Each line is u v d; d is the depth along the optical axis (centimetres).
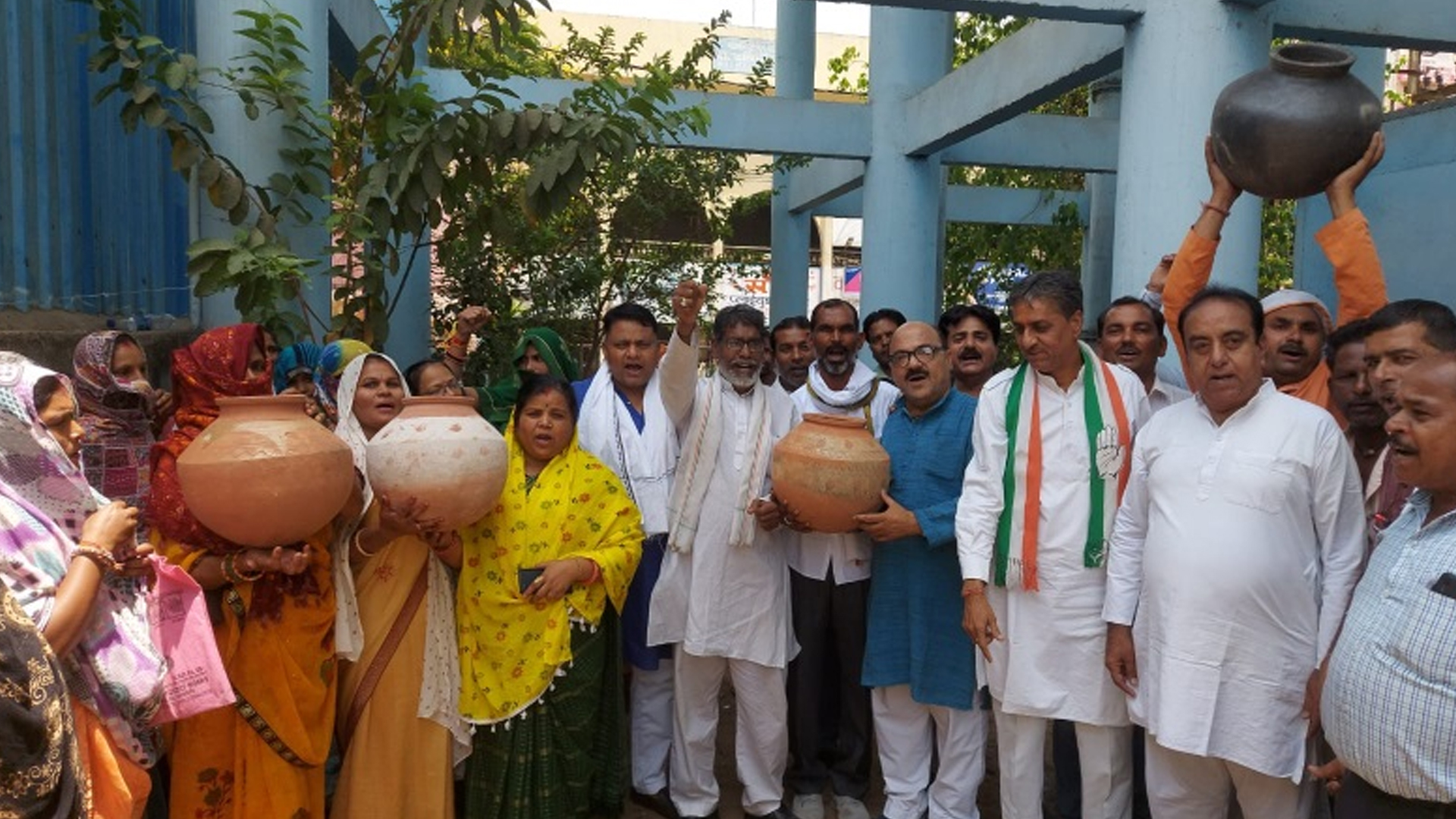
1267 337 361
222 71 468
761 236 1680
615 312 409
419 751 340
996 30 1025
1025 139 882
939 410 383
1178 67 484
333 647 323
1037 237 1165
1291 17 543
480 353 796
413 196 477
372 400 341
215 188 443
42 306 413
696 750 400
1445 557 222
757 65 927
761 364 399
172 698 272
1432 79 1113
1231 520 294
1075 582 335
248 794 307
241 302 443
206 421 316
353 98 540
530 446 359
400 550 339
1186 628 297
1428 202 757
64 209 430
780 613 393
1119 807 347
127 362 343
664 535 406
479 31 697
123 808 250
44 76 416
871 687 396
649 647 404
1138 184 503
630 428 408
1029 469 339
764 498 378
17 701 198
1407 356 256
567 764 359
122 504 248
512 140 484
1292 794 303
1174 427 311
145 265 509
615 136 481
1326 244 333
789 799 430
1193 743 296
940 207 927
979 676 368
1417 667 219
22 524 232
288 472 276
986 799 442
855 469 350
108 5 420
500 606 348
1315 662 298
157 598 270
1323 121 319
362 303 495
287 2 487
